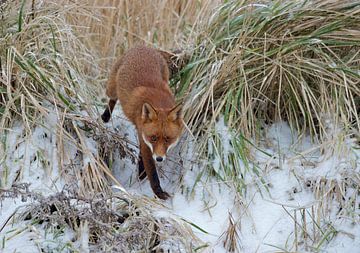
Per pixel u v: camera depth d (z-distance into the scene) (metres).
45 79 6.72
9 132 6.60
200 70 7.20
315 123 7.09
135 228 5.63
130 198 6.01
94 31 8.59
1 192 5.98
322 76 6.97
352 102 6.76
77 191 6.03
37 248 5.62
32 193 5.66
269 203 6.37
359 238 6.05
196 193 6.47
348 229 6.14
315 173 6.52
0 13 7.18
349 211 6.23
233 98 6.90
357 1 7.05
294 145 6.93
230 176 6.50
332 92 6.91
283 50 6.95
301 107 6.88
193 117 6.89
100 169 6.51
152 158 6.45
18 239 5.70
